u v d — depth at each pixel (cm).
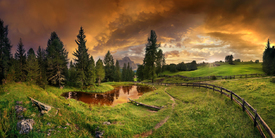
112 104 2078
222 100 1366
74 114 1139
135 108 1675
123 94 2939
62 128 895
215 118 1034
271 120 901
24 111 967
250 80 2212
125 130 965
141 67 6681
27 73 2662
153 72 4212
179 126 993
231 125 907
